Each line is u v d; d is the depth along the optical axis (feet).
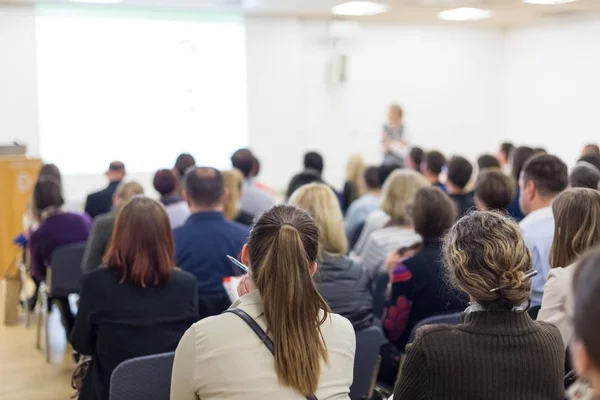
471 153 35.50
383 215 12.33
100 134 27.43
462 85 34.71
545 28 32.68
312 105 31.22
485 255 4.57
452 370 4.50
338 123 31.89
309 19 30.60
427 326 4.77
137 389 6.35
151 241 7.27
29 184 18.66
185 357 4.75
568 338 5.79
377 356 7.98
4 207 18.25
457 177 13.29
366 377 7.98
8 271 15.71
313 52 30.94
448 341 4.56
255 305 4.81
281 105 30.58
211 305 9.55
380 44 32.45
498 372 4.46
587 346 2.20
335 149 31.99
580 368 2.28
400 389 4.73
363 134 32.48
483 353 4.48
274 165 30.81
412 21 32.19
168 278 7.38
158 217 7.34
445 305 7.95
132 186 12.72
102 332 7.28
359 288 7.99
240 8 27.30
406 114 33.53
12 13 25.49
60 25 26.35
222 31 29.17
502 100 35.78
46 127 26.50
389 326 8.17
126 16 27.37
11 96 25.81
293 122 30.91
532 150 13.64
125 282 7.30
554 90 32.50
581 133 31.14
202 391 4.67
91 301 7.29
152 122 28.32
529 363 4.47
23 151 19.30
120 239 7.30
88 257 11.04
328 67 31.32
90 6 26.61
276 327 4.61
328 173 32.04
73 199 27.07
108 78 27.35
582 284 2.26
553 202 6.48
